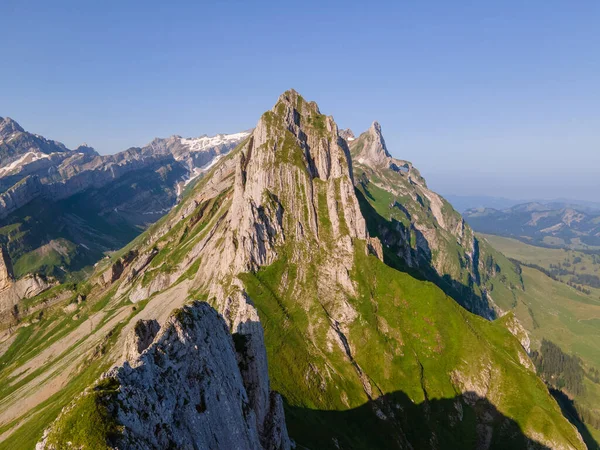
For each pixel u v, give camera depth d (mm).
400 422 127375
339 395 128000
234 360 57375
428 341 153250
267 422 65562
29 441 125312
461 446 124562
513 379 142625
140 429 34594
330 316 157250
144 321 89000
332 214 188375
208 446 42594
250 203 180000
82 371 178750
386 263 193500
